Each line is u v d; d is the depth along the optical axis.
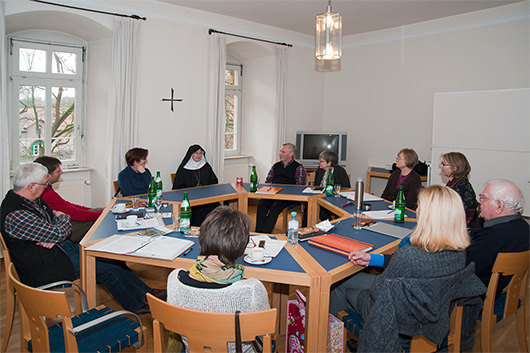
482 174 4.83
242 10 5.07
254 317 1.37
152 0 4.71
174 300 1.48
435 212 1.66
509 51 4.82
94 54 5.09
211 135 5.42
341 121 6.71
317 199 3.66
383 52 6.04
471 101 4.85
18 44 4.61
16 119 4.65
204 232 1.48
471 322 2.00
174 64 5.05
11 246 2.13
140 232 2.44
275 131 6.21
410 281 1.60
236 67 6.54
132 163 3.90
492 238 2.07
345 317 2.02
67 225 2.27
